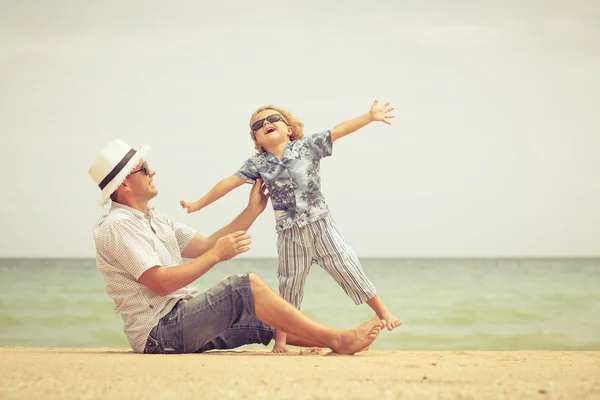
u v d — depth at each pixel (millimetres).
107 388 1919
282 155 3979
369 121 4051
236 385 2002
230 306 3234
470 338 9125
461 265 40281
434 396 1776
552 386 1976
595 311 12078
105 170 3369
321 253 3867
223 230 3885
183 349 3297
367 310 12289
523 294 15445
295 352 3639
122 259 3230
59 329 9641
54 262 40625
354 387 1966
